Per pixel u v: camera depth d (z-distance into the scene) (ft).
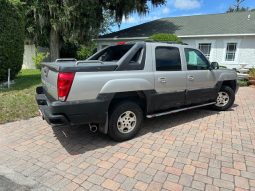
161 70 15.37
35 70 54.44
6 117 17.93
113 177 10.46
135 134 14.74
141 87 14.14
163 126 17.02
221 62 49.26
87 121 12.60
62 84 11.61
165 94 15.65
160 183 10.04
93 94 12.46
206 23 56.44
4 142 14.02
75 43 55.21
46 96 14.44
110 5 56.70
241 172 10.93
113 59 16.21
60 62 15.14
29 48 63.21
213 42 49.29
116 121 13.69
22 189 9.63
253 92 32.48
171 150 13.12
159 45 15.52
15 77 35.63
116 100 13.98
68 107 11.82
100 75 12.66
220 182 10.14
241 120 18.78
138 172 10.87
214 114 20.42
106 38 60.23
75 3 45.37
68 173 10.77
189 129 16.47
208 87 18.93
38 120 17.87
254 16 54.44
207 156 12.46
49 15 48.34
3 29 29.22
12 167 11.27
